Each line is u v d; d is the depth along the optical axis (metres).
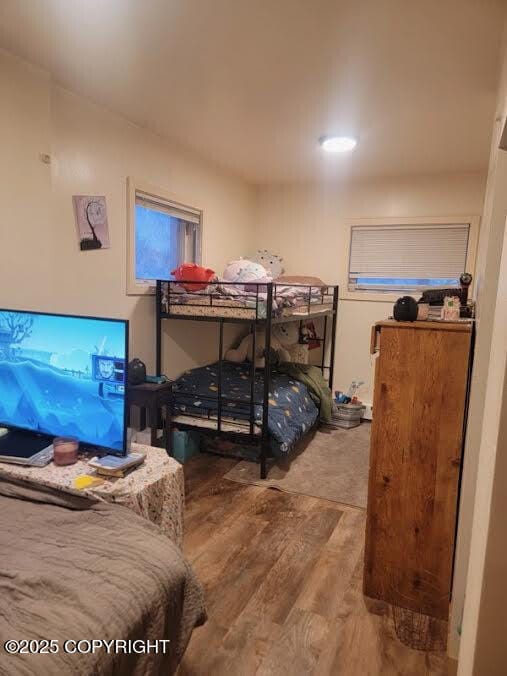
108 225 2.57
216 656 1.47
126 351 1.46
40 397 1.66
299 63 1.94
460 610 1.47
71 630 0.95
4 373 1.73
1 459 1.50
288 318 3.12
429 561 1.69
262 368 3.82
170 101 2.39
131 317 2.83
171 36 1.75
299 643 1.54
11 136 1.91
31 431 1.70
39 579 1.07
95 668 0.91
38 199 2.05
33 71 1.99
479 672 0.60
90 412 1.56
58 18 1.63
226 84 2.17
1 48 1.85
